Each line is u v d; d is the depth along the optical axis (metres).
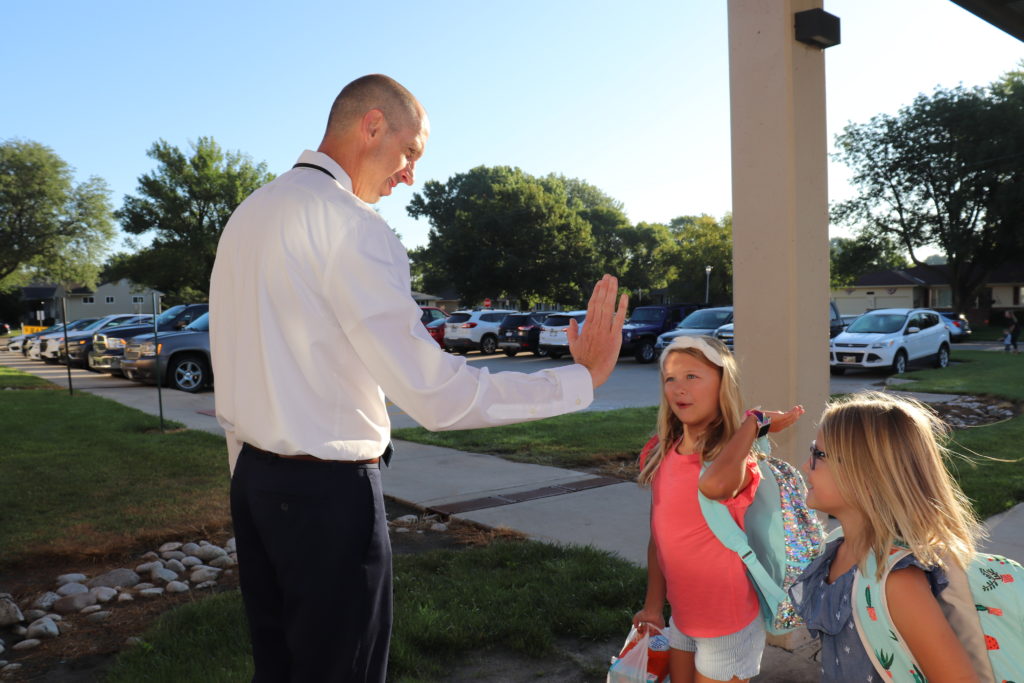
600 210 77.94
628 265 75.94
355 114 1.64
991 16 4.89
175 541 4.84
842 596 1.43
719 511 1.95
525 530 4.84
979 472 6.05
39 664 3.17
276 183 1.60
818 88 3.09
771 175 3.02
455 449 7.88
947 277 40.59
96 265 57.12
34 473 6.59
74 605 3.74
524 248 48.75
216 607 3.53
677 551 2.05
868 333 17.02
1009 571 1.33
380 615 1.58
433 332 27.42
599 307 1.60
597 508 5.35
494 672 2.96
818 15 2.90
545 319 24.50
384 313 1.43
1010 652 1.30
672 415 2.14
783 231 3.00
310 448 1.48
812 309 3.10
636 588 3.62
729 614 2.02
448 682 2.88
